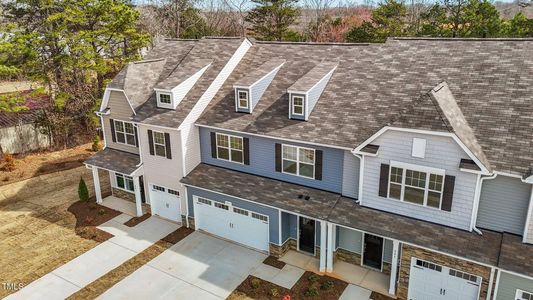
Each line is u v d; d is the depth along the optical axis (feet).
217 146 68.74
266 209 61.05
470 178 45.68
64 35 110.63
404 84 57.72
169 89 68.64
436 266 49.37
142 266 61.57
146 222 74.74
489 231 47.52
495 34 123.34
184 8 185.06
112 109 79.56
